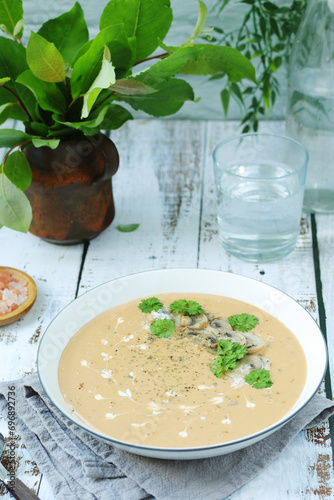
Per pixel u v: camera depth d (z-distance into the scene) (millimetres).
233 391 859
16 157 982
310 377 863
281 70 1240
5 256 1069
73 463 847
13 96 1009
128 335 921
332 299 1004
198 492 818
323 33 1039
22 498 822
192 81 1250
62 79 968
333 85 1047
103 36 950
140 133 1269
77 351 905
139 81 951
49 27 1009
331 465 849
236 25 1210
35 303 1011
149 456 815
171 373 880
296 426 861
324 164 1086
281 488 833
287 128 1122
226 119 1289
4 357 953
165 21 994
